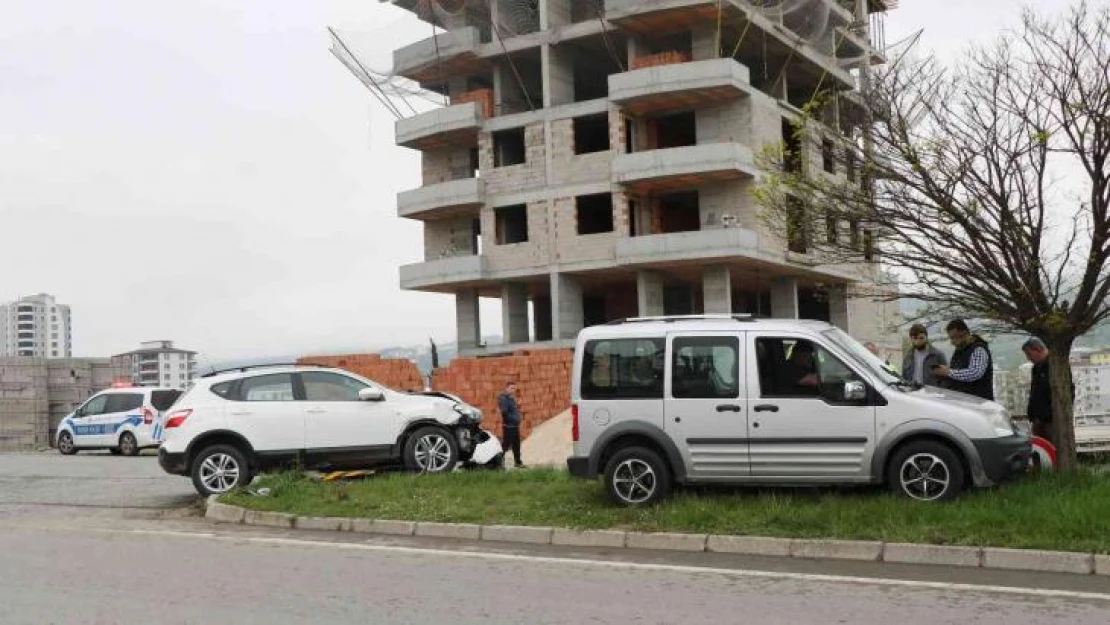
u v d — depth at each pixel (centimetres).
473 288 4525
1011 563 802
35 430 3981
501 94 4412
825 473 995
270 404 1349
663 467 1037
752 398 1015
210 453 1328
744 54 4325
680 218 4503
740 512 952
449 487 1204
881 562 840
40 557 939
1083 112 986
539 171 4178
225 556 929
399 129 4488
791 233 1148
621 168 3909
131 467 2067
